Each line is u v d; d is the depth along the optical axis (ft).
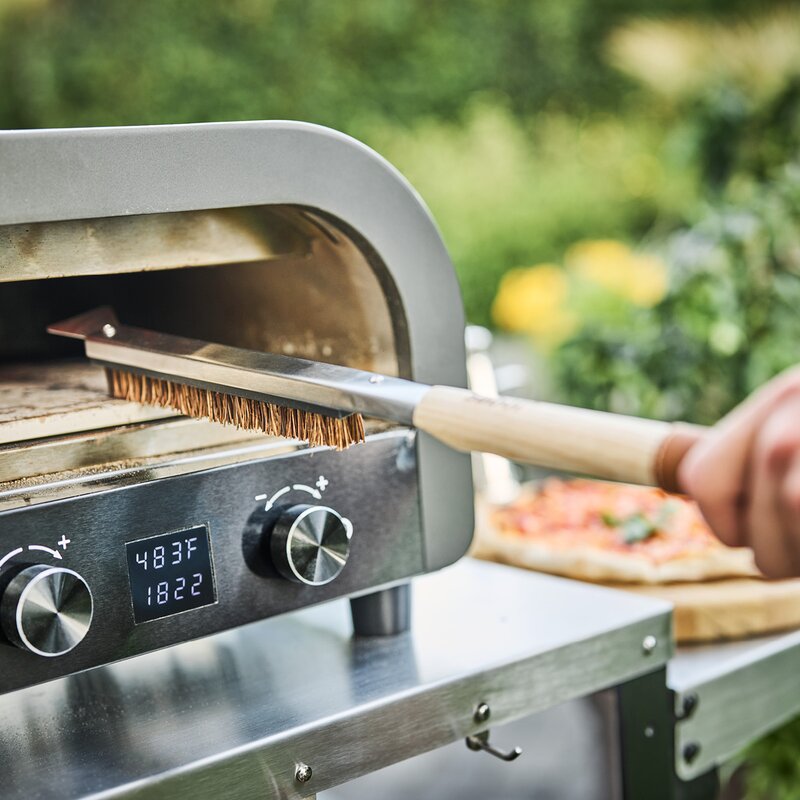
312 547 2.41
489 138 18.93
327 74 18.61
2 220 2.06
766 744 4.36
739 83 11.98
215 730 2.31
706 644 3.65
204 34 18.11
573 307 9.12
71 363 3.27
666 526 4.31
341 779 2.37
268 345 2.96
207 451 2.48
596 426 1.82
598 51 20.71
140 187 2.21
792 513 1.44
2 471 2.27
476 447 2.02
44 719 2.43
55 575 2.07
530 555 4.07
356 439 2.24
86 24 17.79
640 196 19.71
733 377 6.70
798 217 6.82
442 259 2.68
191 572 2.33
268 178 2.36
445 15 19.51
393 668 2.61
